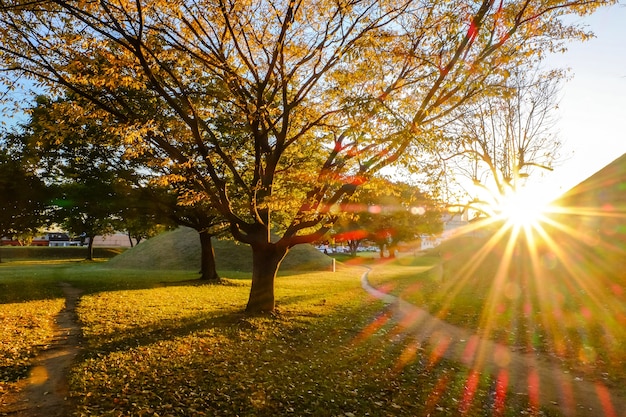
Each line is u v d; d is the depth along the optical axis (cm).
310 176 1251
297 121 1216
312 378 791
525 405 693
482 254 2783
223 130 1542
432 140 955
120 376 748
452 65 956
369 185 1174
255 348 983
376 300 1903
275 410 634
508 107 2669
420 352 1011
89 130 1307
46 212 2173
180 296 1848
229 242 4309
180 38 1036
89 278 2534
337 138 1287
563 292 1753
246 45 1074
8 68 952
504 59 916
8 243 8269
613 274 1886
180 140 1239
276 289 2275
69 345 967
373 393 730
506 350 1030
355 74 1032
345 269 4188
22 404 623
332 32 1002
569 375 838
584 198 2131
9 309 1381
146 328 1143
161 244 4269
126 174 2050
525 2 962
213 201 1217
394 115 874
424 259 5728
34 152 1894
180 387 706
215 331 1118
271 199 1172
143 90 1255
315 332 1195
